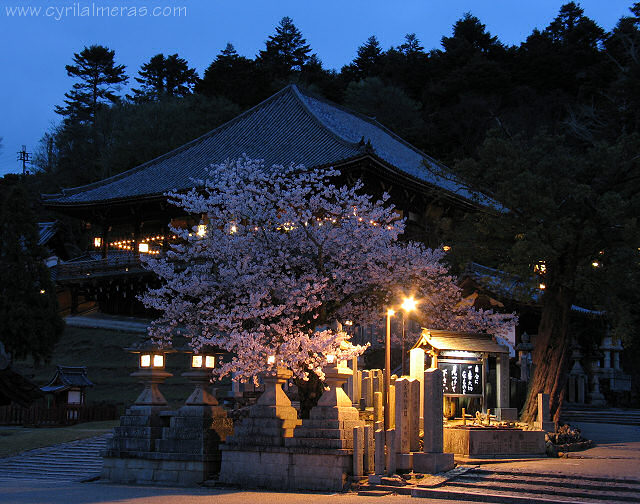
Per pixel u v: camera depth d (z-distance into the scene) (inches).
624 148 1018.1
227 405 1223.5
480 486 701.9
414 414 806.5
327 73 4918.8
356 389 1048.2
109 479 947.3
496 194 1031.6
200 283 1024.2
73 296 2524.6
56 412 1530.5
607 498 629.9
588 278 992.2
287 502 675.4
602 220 985.5
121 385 1876.2
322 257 1030.4
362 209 1091.3
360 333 1622.8
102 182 2615.7
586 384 1537.9
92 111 4822.8
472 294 1238.3
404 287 1068.5
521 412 1020.5
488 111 3710.6
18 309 1854.1
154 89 4761.3
